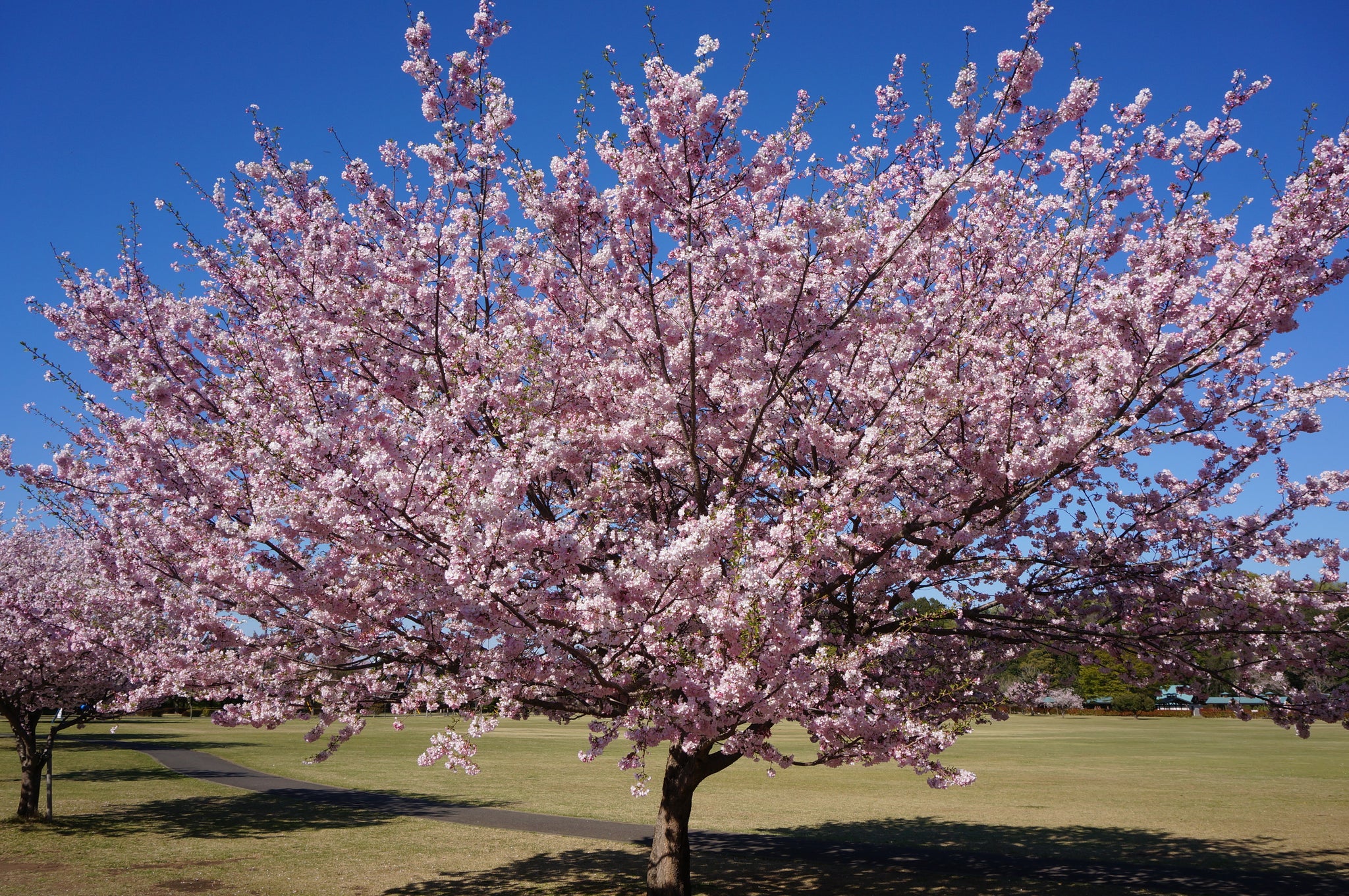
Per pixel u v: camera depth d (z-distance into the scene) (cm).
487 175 871
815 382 940
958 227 993
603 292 939
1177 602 1012
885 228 876
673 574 661
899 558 980
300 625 862
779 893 1314
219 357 973
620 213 855
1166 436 866
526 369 849
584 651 804
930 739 820
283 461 726
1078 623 1057
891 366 821
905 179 1062
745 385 848
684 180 835
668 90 792
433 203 1064
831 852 1691
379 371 857
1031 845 1758
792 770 3350
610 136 804
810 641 655
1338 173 748
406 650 885
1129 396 815
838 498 750
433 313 882
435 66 851
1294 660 1005
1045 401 939
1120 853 1655
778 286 842
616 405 882
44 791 2486
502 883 1350
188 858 1555
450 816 2161
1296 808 2231
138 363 942
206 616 864
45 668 1714
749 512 794
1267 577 982
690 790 1122
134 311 980
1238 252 816
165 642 952
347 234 921
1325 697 1009
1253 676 1048
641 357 924
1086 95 848
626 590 683
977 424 898
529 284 960
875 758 839
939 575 968
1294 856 1600
